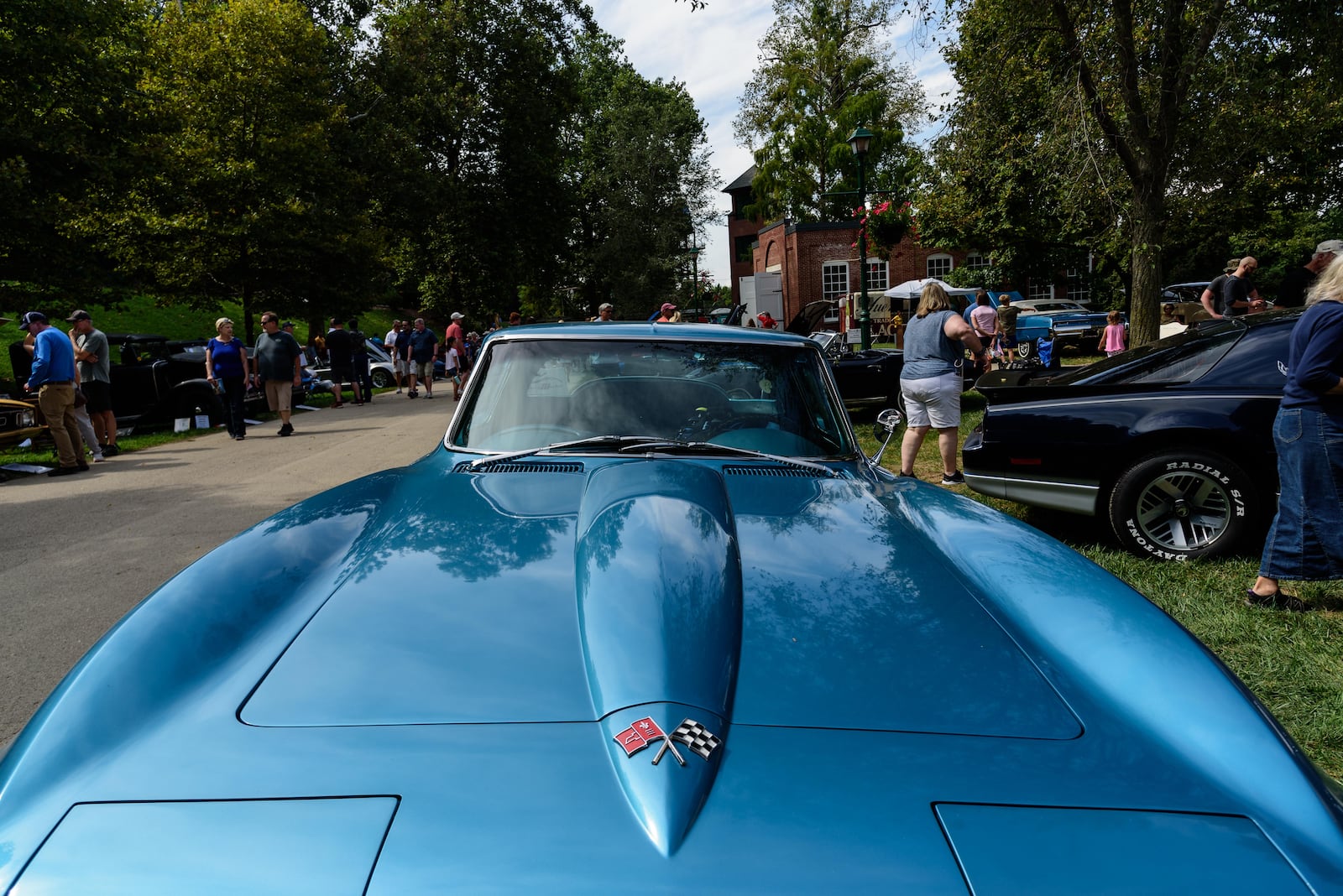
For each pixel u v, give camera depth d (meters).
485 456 2.71
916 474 7.23
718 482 2.33
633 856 1.07
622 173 40.72
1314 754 2.67
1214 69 9.12
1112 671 1.52
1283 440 3.69
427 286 33.94
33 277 18.88
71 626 4.18
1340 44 8.98
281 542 1.98
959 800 1.18
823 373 3.09
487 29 31.45
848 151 35.59
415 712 1.32
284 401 11.96
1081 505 4.80
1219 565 4.48
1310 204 22.23
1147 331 9.65
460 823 1.12
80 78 18.11
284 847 1.09
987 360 12.07
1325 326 3.51
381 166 26.89
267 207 21.59
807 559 1.85
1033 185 22.64
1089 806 1.19
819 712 1.33
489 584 1.69
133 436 12.75
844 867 1.07
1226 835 1.17
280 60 21.70
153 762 1.25
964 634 1.58
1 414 8.93
